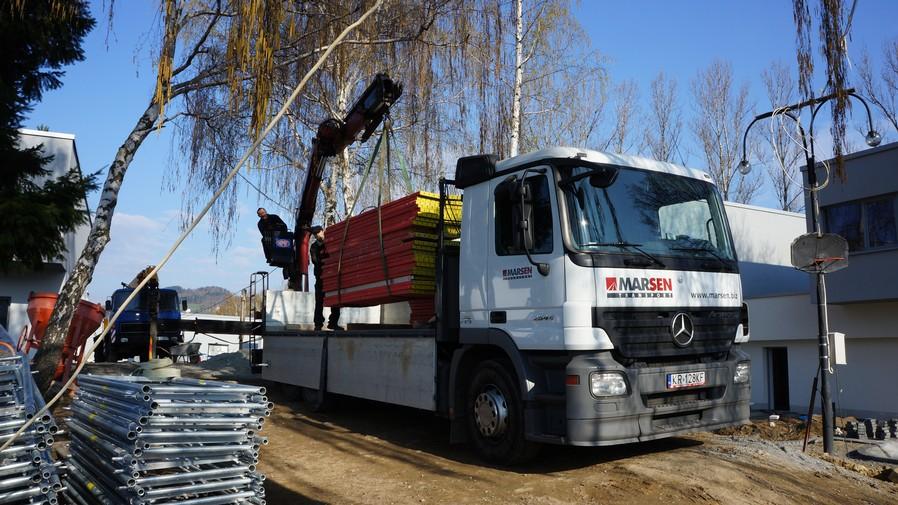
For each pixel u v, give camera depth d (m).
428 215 7.83
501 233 6.62
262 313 11.93
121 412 4.09
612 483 5.77
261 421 4.23
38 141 17.50
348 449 7.44
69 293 8.29
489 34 12.66
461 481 5.99
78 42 12.20
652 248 6.31
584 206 6.11
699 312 6.43
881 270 13.75
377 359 8.38
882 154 13.94
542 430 6.06
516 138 15.16
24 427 3.02
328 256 10.16
